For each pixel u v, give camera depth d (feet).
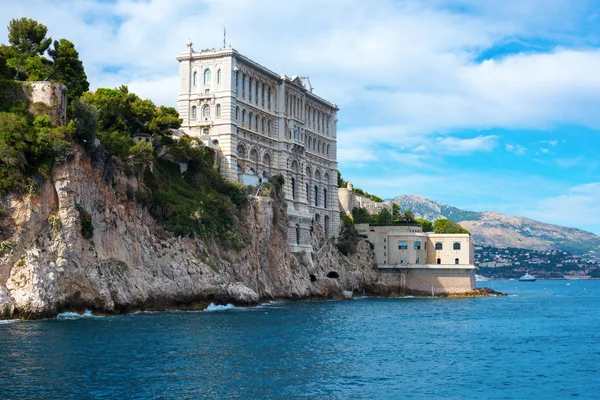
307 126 576.61
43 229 272.31
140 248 328.29
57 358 193.88
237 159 477.36
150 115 405.39
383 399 169.78
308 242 540.11
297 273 498.69
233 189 438.40
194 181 422.00
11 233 263.70
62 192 278.26
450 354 238.48
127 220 325.01
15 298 258.78
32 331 234.38
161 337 239.91
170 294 336.49
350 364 210.59
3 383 165.78
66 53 358.02
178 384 172.86
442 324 339.57
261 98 512.22
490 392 181.37
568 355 242.58
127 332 246.27
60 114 294.46
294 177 544.62
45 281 265.95
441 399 172.14
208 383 175.83
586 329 331.16
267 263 456.86
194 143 443.32
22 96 293.02
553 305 531.50
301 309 400.26
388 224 652.07
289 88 542.98
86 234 287.69
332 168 615.57
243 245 415.44
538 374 205.77
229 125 467.52
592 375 205.16
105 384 169.48
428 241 627.05
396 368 207.82
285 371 195.00
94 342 221.25
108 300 292.20
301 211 540.93
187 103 481.87
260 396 166.81
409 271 615.16
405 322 343.87
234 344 235.81
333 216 607.78
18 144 270.05
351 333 285.84
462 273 613.93
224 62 474.49
